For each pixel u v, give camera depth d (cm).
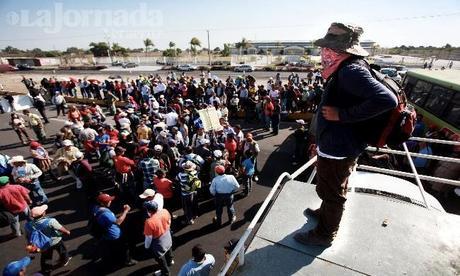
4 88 3206
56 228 586
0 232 764
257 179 997
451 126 820
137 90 2055
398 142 150
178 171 848
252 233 199
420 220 201
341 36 145
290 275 164
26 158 1251
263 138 1409
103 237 601
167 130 1098
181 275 470
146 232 549
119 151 856
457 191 747
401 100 150
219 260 648
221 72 4719
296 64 4972
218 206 736
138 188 862
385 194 316
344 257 174
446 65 4872
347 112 141
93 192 766
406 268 165
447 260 169
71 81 2419
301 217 208
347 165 163
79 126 1258
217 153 848
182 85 1911
